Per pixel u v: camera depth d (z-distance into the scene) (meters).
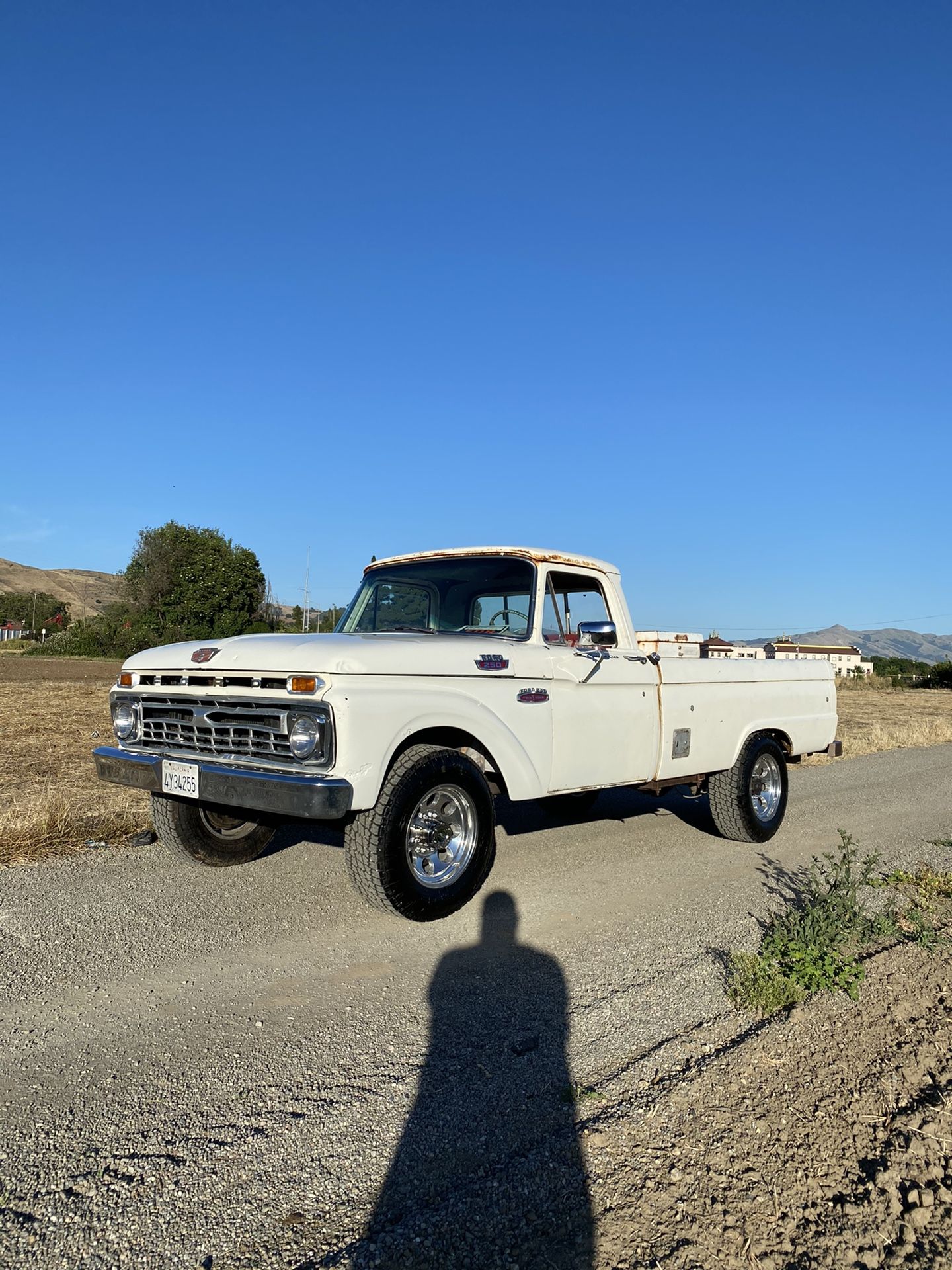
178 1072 3.08
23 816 6.58
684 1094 2.99
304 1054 3.24
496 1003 3.74
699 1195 2.46
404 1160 2.59
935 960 4.36
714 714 6.61
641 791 6.37
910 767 12.83
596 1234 2.28
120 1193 2.39
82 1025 3.43
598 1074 3.13
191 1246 2.20
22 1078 3.01
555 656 5.35
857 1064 3.26
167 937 4.42
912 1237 2.31
